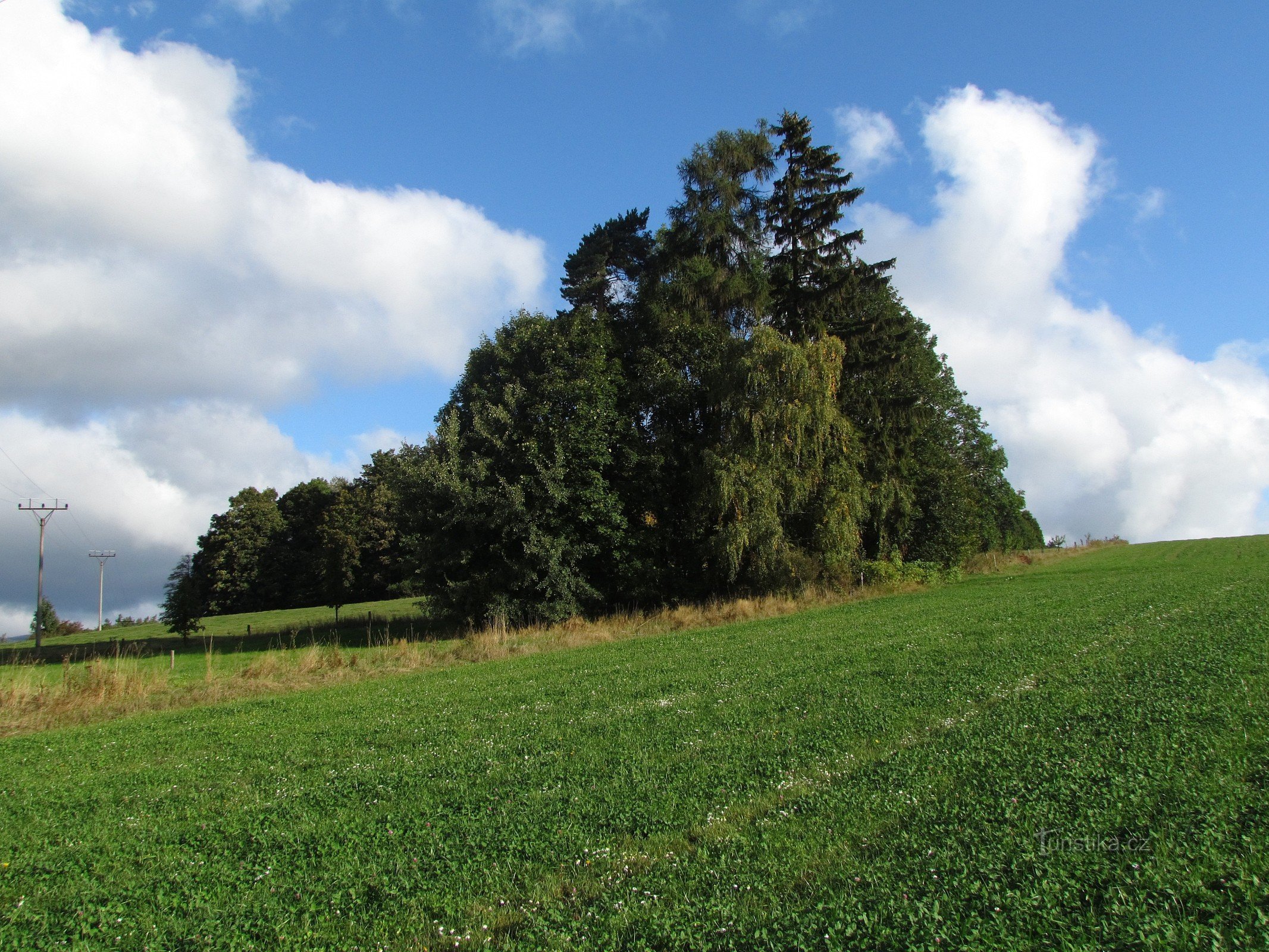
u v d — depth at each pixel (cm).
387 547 8562
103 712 2052
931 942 509
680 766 1018
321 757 1312
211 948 639
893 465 4694
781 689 1512
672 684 1733
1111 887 551
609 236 5044
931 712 1177
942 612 2917
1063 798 733
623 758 1089
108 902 752
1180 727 925
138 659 3303
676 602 4241
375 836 872
